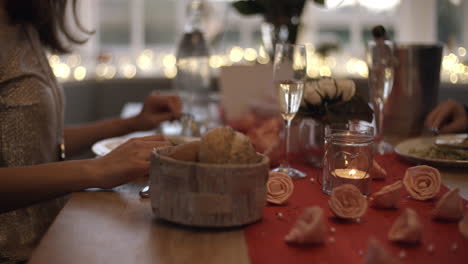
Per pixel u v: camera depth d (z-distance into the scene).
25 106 1.21
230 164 0.72
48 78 1.32
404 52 1.63
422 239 0.67
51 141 1.30
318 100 1.13
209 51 2.38
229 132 0.74
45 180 0.88
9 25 1.27
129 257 0.63
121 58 4.75
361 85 2.86
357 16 4.86
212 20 3.47
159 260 0.62
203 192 0.71
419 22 4.74
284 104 1.05
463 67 3.90
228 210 0.71
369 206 0.83
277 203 0.84
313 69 4.11
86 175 0.89
